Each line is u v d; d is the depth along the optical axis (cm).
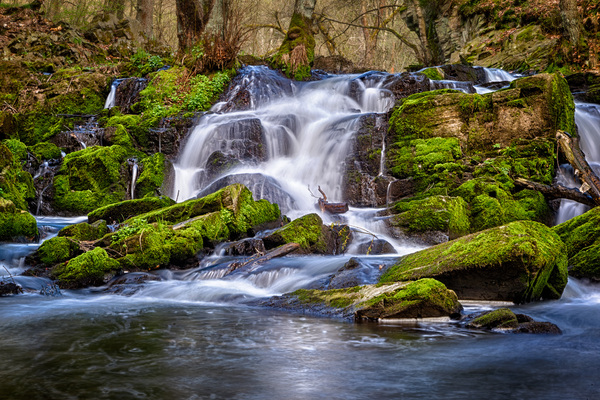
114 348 429
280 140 1430
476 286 605
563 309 584
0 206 927
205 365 381
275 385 338
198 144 1439
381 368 375
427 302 530
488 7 2395
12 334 479
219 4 2052
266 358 399
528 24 2242
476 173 1113
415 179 1167
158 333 484
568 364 386
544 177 1107
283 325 520
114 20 2386
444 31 2628
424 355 409
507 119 1166
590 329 502
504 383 342
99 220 962
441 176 1130
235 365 382
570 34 1908
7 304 637
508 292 596
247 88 1709
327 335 474
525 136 1155
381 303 546
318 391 327
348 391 327
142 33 2458
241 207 966
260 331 493
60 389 328
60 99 1672
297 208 1200
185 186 1366
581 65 1886
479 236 624
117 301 669
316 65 2423
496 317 503
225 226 932
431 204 997
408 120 1232
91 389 328
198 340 456
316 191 1316
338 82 1728
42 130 1530
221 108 1673
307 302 616
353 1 3559
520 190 1072
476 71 1825
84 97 1708
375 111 1623
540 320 537
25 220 963
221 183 1191
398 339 462
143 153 1429
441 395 320
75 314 575
